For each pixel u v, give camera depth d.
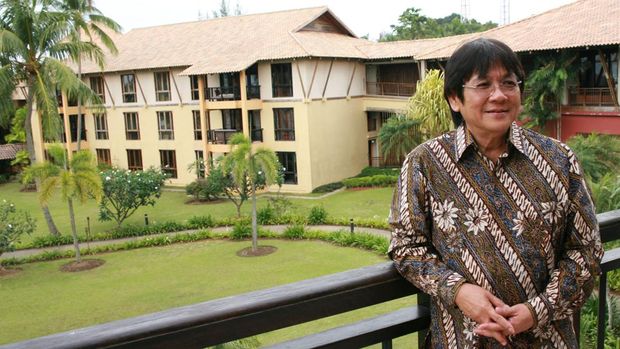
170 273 16.39
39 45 21.89
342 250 17.59
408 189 1.63
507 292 1.53
